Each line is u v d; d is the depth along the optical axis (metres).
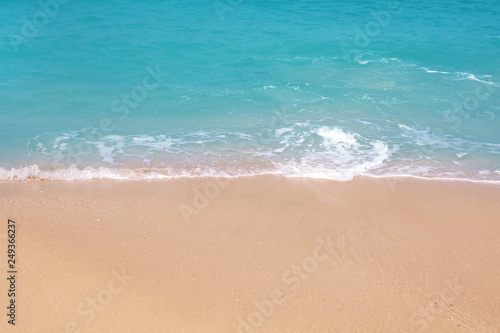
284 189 9.61
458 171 10.57
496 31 23.03
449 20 25.39
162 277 7.02
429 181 10.08
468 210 8.97
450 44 20.92
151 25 23.34
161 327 6.16
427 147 11.72
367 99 14.72
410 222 8.54
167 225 8.30
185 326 6.19
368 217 8.66
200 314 6.38
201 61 18.33
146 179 10.02
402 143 11.92
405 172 10.49
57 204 8.89
